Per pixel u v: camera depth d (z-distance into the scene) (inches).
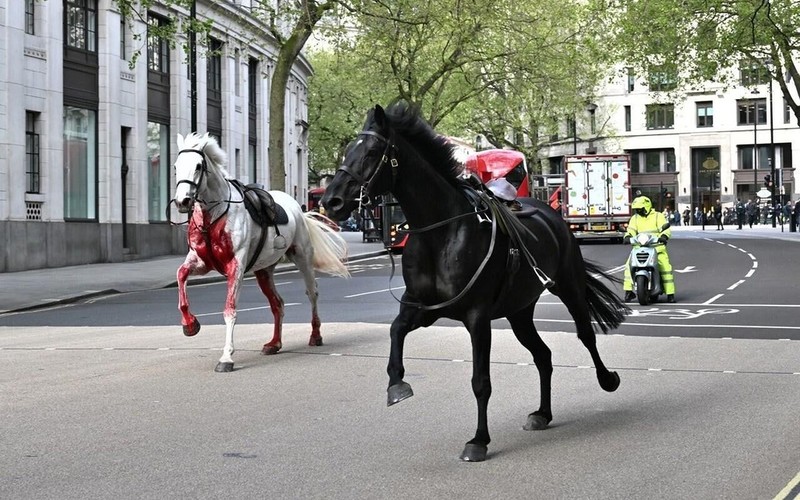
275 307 504.4
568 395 375.9
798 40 1553.9
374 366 452.1
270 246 494.6
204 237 467.2
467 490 247.3
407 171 281.9
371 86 1809.8
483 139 3528.5
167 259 1541.6
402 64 1846.7
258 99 2102.6
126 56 1513.3
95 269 1294.3
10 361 486.0
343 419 333.7
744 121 3484.3
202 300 860.6
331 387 397.7
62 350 526.3
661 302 767.1
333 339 554.3
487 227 288.8
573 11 1855.3
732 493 243.0
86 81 1417.3
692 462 273.4
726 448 289.6
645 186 3612.2
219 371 442.0
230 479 258.7
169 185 1660.9
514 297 306.7
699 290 858.8
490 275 286.7
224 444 298.8
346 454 285.1
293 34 1396.4
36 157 1316.4
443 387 392.2
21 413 349.1
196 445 297.7
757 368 435.8
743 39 1503.4
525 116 2596.0
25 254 1268.5
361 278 1107.3
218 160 469.7
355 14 1423.5
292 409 352.5
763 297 784.3
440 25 1561.3
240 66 1957.4
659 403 359.6
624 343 521.0
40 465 274.8
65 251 1353.3
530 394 377.7
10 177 1244.5
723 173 3511.3
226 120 1871.3
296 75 2625.5
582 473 263.0
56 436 311.6
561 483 253.1
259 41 2048.5
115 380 421.1
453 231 283.9
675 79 1658.5
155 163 1619.1
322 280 1086.4
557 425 324.2
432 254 283.3
